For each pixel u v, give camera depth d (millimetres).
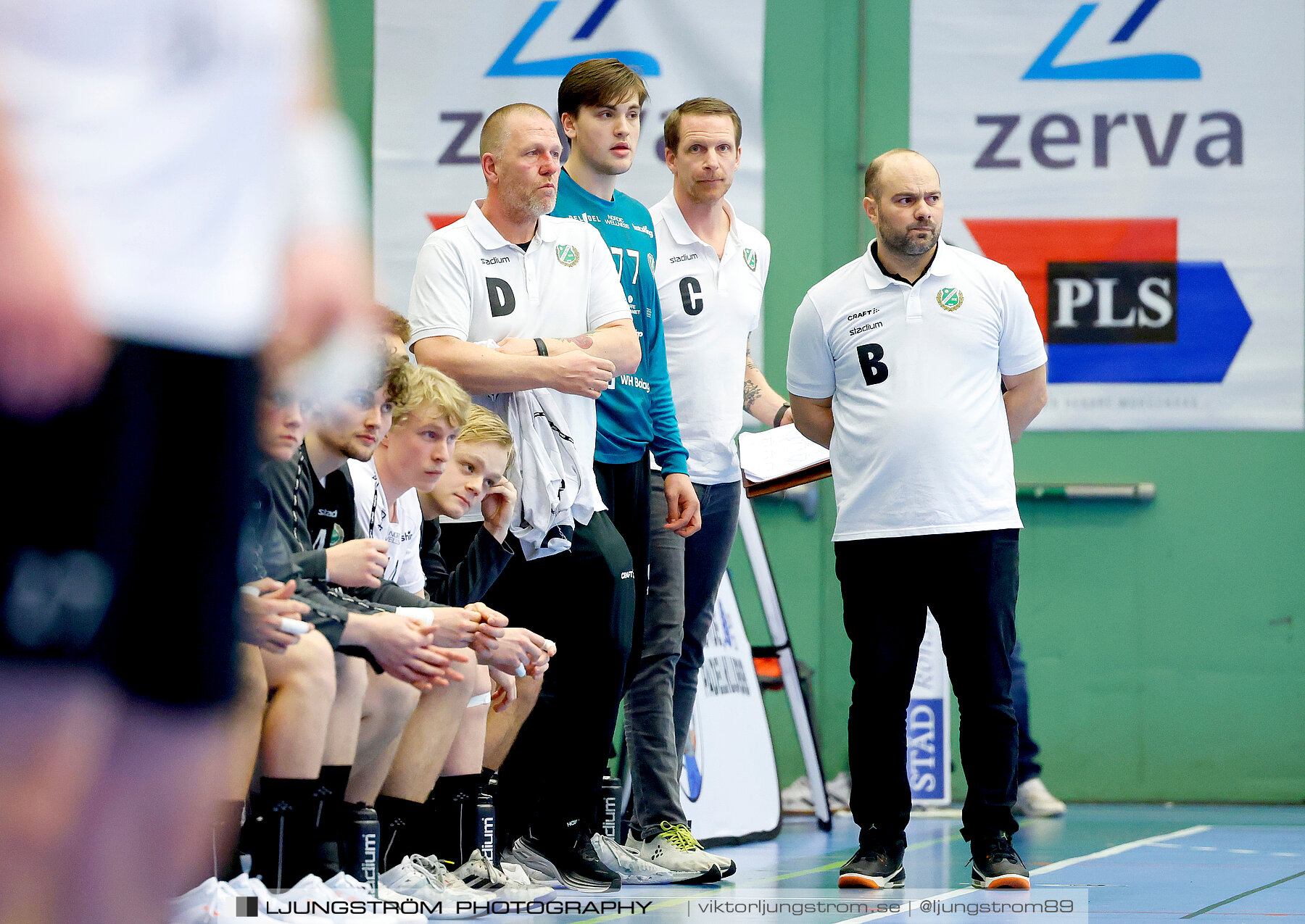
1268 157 23484
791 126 23938
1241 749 23109
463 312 13055
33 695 3428
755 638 23438
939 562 13227
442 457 11562
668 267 16328
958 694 13289
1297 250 23391
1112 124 23609
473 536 13398
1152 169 23562
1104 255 23562
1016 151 23719
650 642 14812
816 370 14094
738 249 16828
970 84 23781
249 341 3936
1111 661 23297
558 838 12836
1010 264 23656
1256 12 23500
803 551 23516
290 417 9109
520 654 11250
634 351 13398
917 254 13492
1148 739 23172
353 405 10352
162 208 3795
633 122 14727
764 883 13625
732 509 16438
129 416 3604
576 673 12781
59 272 3342
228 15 3936
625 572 12797
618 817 15477
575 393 12445
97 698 3520
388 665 9648
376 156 23859
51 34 3713
